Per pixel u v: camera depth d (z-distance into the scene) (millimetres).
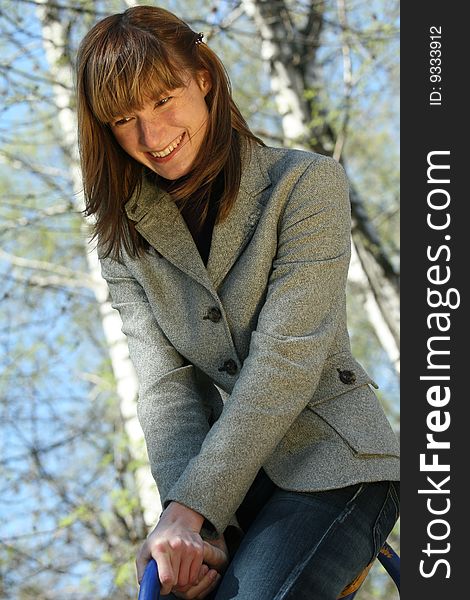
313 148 7223
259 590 1731
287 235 2016
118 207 2094
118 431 8281
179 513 1812
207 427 2043
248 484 1848
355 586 1949
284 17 7383
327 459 1907
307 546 1790
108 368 8586
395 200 10578
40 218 7434
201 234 2121
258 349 1916
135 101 1912
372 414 1979
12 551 7254
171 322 2090
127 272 2197
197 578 1800
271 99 8484
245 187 2064
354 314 11344
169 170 1996
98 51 1938
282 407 1874
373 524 1881
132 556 6758
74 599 8062
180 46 1970
